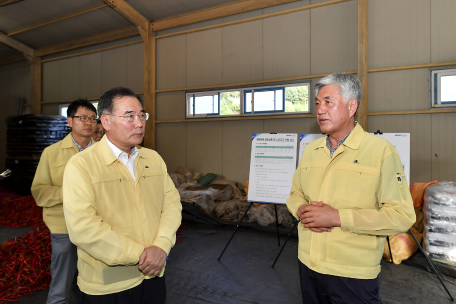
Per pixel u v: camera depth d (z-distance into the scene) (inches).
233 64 217.5
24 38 288.0
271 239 150.7
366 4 169.0
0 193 229.8
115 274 43.6
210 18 220.1
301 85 194.4
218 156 225.3
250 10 206.1
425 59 162.6
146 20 240.1
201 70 230.4
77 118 72.9
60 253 65.1
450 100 157.8
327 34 186.1
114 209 43.6
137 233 44.8
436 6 159.3
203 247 139.2
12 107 327.3
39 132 240.2
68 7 234.2
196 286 100.6
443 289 98.1
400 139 117.7
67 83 301.4
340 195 47.5
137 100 46.5
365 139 48.7
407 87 166.9
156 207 48.7
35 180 67.0
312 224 45.0
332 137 52.1
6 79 343.9
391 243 121.7
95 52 282.7
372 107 175.6
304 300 52.3
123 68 267.6
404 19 166.2
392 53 169.6
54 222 64.7
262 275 108.9
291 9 194.1
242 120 215.5
